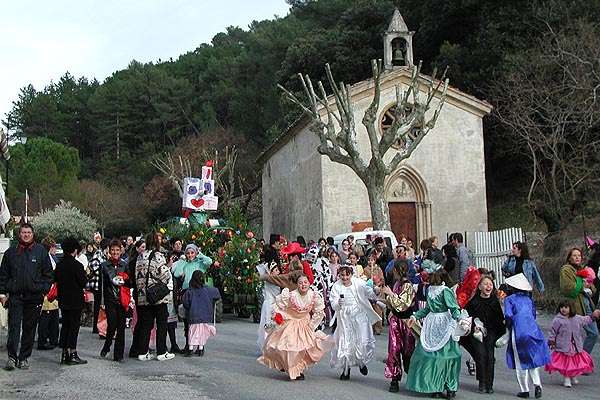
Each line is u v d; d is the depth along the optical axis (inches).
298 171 1226.6
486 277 345.7
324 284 577.3
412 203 1100.5
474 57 1298.0
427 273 358.3
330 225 1061.1
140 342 438.9
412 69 1043.3
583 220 832.9
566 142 1039.0
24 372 389.1
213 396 323.3
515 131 1122.0
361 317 378.3
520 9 1277.1
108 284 444.5
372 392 340.8
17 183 2310.5
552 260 783.7
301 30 2283.5
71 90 3442.4
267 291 445.4
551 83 1048.2
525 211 1250.6
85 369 400.5
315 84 1691.7
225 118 2743.6
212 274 694.5
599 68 973.2
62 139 3117.6
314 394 331.3
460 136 1107.3
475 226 1096.8
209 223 753.6
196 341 452.4
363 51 1640.0
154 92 2864.2
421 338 336.5
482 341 345.1
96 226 2003.0
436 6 1433.3
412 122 882.8
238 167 2159.2
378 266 567.8
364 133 1082.1
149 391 333.7
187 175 1998.0
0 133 628.1
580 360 374.6
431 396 331.6
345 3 2199.8
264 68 2365.9
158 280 431.5
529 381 370.6
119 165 2753.4
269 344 375.9
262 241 732.0
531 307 343.9
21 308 398.6
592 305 420.5
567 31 1168.2
